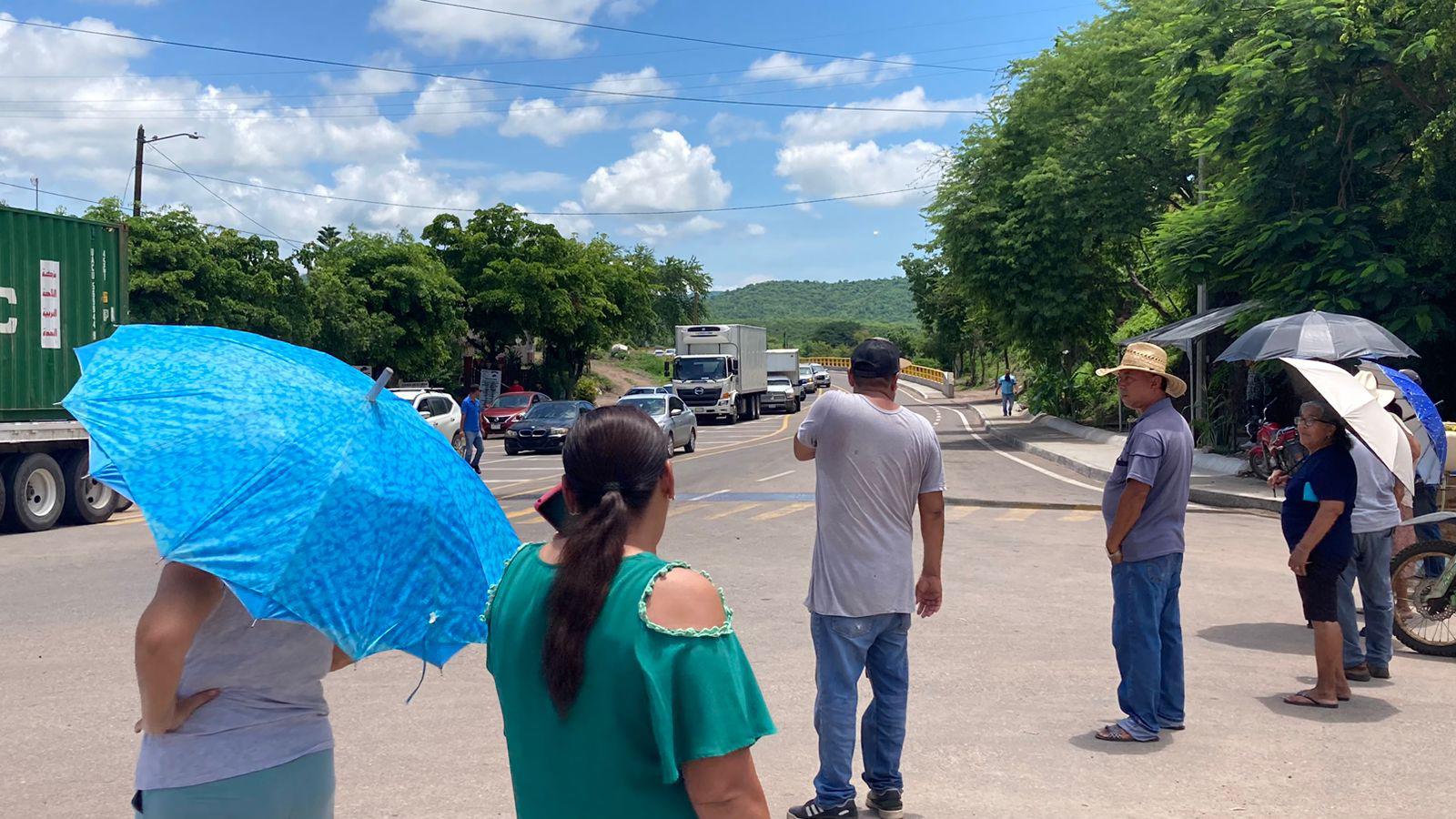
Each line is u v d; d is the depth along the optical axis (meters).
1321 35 15.98
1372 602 6.72
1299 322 10.27
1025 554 11.33
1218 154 18.27
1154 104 25.52
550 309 43.47
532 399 37.88
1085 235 28.27
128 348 2.59
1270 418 18.69
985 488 18.23
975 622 8.20
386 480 2.39
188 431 2.32
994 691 6.41
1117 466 5.51
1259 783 4.95
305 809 2.53
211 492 2.23
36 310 14.27
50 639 7.62
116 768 5.14
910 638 7.69
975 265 30.59
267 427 2.35
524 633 2.02
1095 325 31.84
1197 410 23.38
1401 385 8.10
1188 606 8.86
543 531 12.96
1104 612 8.51
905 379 89.56
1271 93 16.81
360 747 5.45
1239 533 13.03
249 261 28.83
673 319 94.00
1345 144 17.02
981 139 31.09
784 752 5.44
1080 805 4.70
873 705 4.61
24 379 14.05
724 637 1.94
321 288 32.44
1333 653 6.05
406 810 4.64
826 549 4.43
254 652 2.46
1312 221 16.67
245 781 2.43
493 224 44.00
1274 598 9.18
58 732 5.65
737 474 20.98
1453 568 7.15
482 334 44.00
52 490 14.15
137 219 25.95
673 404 27.48
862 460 4.34
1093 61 28.61
